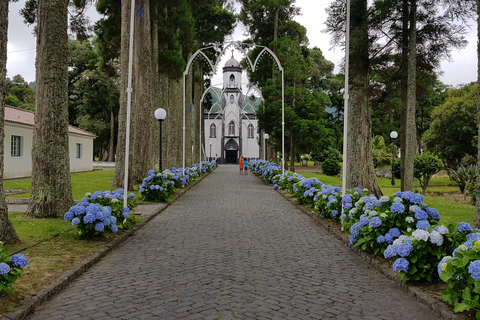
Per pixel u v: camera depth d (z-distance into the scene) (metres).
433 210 5.89
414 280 4.99
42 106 9.26
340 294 4.62
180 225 9.72
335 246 7.41
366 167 12.94
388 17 12.38
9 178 21.97
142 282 4.99
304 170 46.03
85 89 48.62
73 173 29.11
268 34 36.25
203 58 34.34
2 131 6.47
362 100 12.72
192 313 3.93
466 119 27.52
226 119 75.56
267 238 8.11
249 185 23.62
